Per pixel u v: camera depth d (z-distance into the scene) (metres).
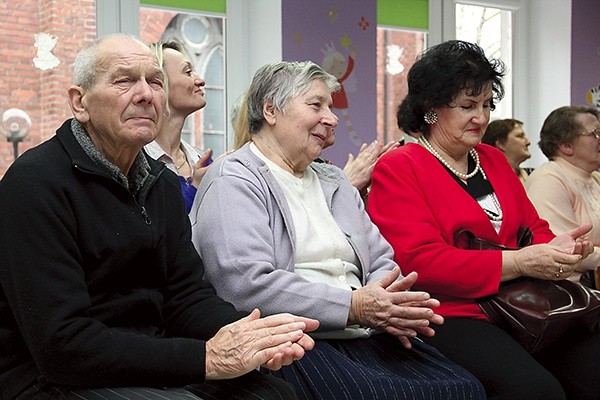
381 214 2.50
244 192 2.10
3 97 3.64
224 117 4.33
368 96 4.56
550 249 2.32
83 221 1.69
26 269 1.59
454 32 5.13
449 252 2.38
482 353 2.25
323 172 2.39
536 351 2.33
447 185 2.50
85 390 1.63
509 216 2.56
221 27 4.32
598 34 5.35
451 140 2.53
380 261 2.34
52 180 1.66
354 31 4.50
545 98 5.40
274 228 2.13
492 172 2.64
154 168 1.89
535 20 5.42
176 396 1.60
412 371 2.07
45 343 1.57
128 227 1.76
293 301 2.00
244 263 2.01
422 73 2.54
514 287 2.37
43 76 3.74
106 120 1.74
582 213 3.35
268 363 1.62
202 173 2.50
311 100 2.22
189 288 1.93
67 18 3.79
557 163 3.44
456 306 2.43
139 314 1.82
